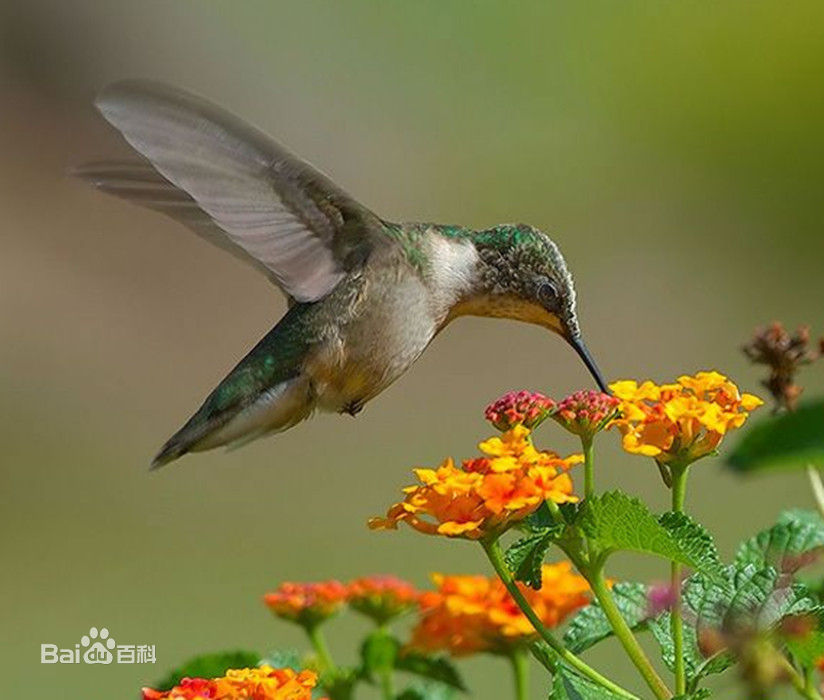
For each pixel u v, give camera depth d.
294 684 4.21
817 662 4.14
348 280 5.89
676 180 21.73
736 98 22.28
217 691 4.19
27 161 21.75
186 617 12.26
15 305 19.34
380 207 21.80
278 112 22.56
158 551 13.83
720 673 4.25
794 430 4.24
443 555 12.85
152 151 5.16
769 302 19.47
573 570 5.16
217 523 14.51
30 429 17.17
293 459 15.70
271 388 5.87
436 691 5.17
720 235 20.72
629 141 22.47
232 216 5.50
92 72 22.86
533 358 17.95
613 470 13.54
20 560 13.62
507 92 23.06
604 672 8.89
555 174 22.00
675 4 22.98
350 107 22.67
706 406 4.26
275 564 13.52
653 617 4.39
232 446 5.89
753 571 4.23
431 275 6.01
